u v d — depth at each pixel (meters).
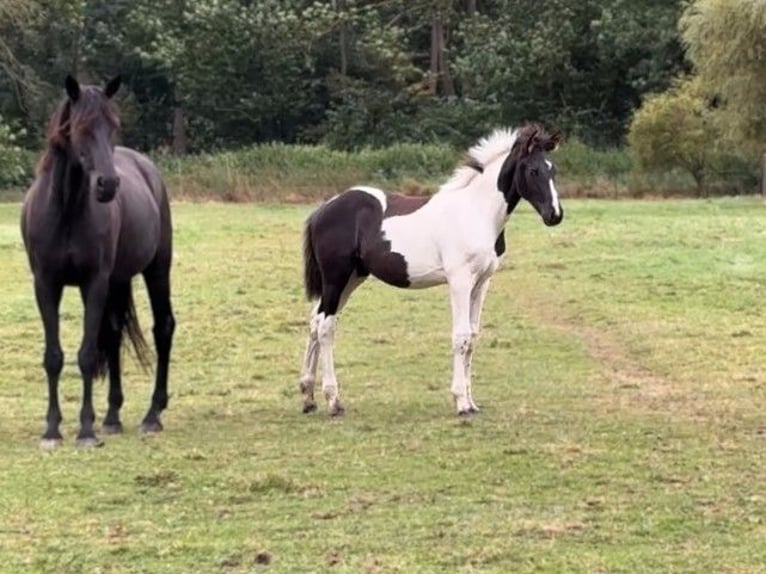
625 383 12.53
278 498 7.97
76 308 17.48
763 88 37.09
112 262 9.81
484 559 6.68
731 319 16.66
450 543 6.97
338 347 15.04
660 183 43.78
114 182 9.08
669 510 7.58
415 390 12.43
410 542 6.99
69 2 47.41
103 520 7.50
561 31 52.22
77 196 9.41
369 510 7.66
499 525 7.29
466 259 10.86
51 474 8.59
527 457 9.04
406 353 14.66
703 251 23.59
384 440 9.76
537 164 10.74
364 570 6.52
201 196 42.69
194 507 7.77
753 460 8.92
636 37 50.38
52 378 9.74
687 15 39.75
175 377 13.20
